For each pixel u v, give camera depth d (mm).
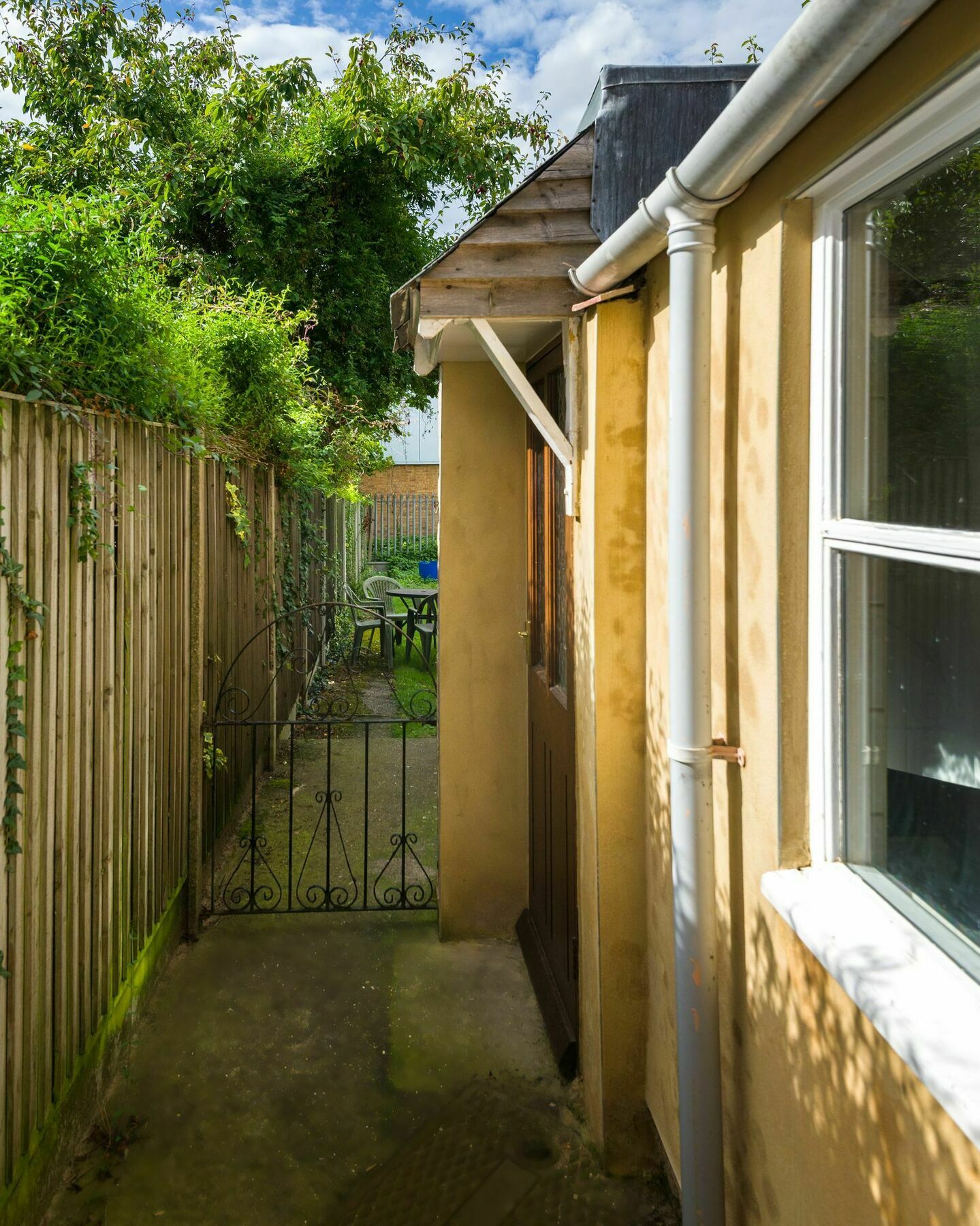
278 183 9883
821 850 1728
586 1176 2781
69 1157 2723
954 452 1357
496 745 4316
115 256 2752
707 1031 2068
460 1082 3225
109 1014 3068
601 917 2795
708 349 1978
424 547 17188
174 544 3850
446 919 4270
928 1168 1298
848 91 1430
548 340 3584
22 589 2252
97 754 2891
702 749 2021
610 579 2752
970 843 1350
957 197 1340
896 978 1364
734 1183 2098
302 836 5297
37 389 2297
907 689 1502
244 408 5191
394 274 10844
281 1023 3531
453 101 9742
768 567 1775
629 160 2812
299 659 7812
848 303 1625
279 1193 2678
